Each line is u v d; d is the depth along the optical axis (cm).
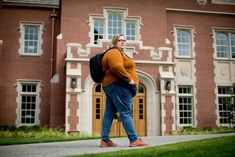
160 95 1794
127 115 587
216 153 472
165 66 1836
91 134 1605
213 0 2300
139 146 583
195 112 2133
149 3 2103
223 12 2292
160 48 1850
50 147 641
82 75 1731
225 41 2311
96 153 499
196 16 2261
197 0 2275
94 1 2033
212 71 2214
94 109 1738
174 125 1778
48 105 2048
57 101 1861
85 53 1753
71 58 1730
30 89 2072
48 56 2103
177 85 2127
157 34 2081
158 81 1814
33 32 2133
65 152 545
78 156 473
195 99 2147
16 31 2084
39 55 2092
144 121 1791
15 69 2047
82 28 1994
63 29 1964
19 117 2006
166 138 874
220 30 2286
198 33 2242
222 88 2245
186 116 2139
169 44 2072
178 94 2122
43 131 1691
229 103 2047
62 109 1856
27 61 2073
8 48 2058
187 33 2247
